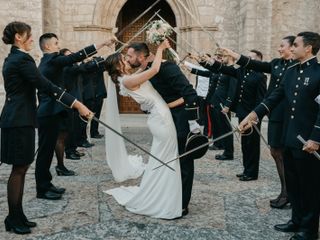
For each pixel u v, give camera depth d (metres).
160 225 4.02
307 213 3.71
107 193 5.09
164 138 4.19
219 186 5.55
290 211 4.51
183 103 4.29
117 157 5.51
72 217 4.22
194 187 5.48
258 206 4.68
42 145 4.79
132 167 5.83
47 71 4.77
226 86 7.67
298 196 3.87
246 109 5.90
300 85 3.68
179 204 4.21
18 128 3.67
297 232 3.71
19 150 3.67
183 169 4.32
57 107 4.67
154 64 3.97
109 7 14.05
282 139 3.90
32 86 3.81
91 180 5.76
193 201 4.84
